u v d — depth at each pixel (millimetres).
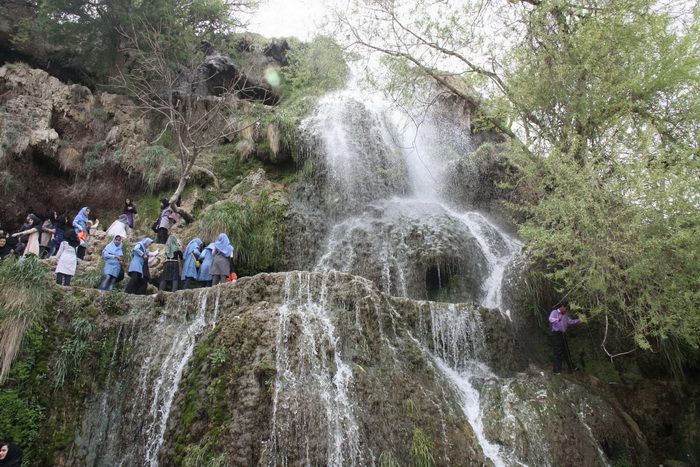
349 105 18016
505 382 8656
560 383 8742
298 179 16156
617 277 8195
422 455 6949
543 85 10117
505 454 7445
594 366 10078
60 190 16812
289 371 7352
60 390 7840
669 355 9492
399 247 12195
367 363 7918
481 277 11969
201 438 6852
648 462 8430
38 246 11523
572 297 10047
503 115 11367
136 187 17156
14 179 15688
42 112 16891
